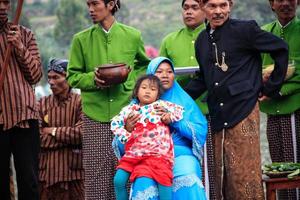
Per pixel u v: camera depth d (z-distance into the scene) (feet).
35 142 28.60
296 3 32.07
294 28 32.14
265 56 32.32
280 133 32.45
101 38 31.50
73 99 34.30
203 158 31.48
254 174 26.58
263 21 83.82
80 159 33.94
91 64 31.53
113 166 31.22
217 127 26.89
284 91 31.68
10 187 30.89
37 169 28.68
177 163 26.94
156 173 26.30
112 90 31.09
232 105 26.58
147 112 26.68
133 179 26.48
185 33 32.58
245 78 26.63
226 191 26.96
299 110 32.04
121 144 27.35
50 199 34.06
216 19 26.86
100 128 31.17
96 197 31.30
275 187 28.04
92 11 31.30
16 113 28.09
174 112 26.73
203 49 27.32
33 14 138.00
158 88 26.86
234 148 26.58
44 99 34.55
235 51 26.73
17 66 28.35
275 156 32.78
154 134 26.53
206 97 29.89
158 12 134.21
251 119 26.48
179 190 26.76
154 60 27.61
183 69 30.09
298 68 31.86
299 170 28.22
